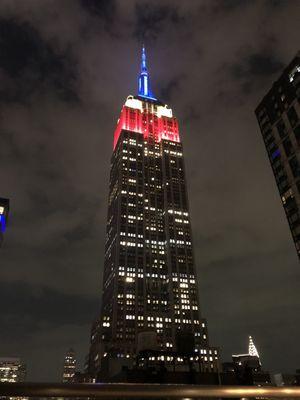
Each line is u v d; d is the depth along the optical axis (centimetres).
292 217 8531
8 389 414
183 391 464
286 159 9081
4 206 14650
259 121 10525
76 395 429
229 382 7238
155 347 9062
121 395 443
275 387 505
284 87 9719
